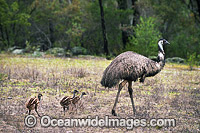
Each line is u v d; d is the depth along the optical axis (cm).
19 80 3428
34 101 2039
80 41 8719
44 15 8656
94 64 5469
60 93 2867
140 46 6762
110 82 2103
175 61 6944
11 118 1998
